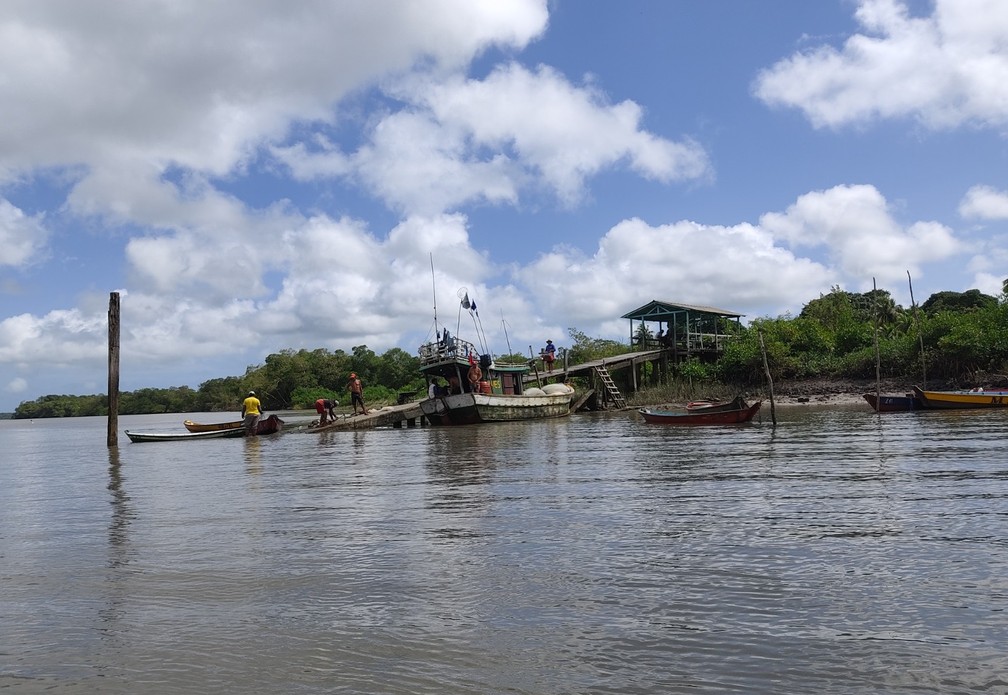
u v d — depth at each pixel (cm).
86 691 602
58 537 1228
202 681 614
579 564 916
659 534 1068
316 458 2502
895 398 3784
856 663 607
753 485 1495
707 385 5203
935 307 7688
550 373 4991
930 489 1377
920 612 715
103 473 2331
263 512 1393
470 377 4053
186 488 1819
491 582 852
